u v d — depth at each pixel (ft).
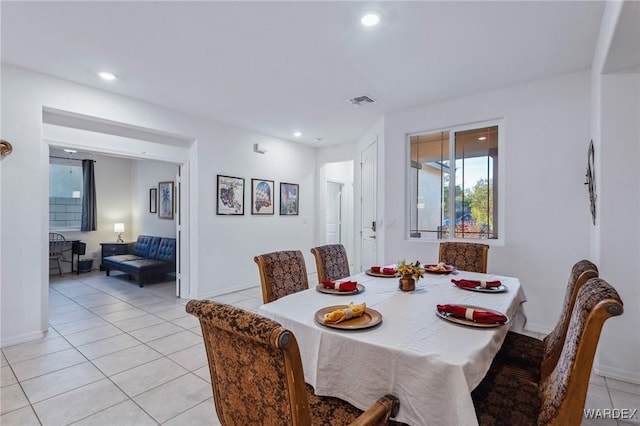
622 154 7.57
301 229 20.01
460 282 7.04
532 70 9.74
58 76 10.20
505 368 5.53
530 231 10.61
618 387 7.29
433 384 3.68
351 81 10.55
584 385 3.36
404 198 13.35
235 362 3.38
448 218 12.65
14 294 9.59
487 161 11.79
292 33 7.72
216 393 3.87
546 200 10.34
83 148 11.48
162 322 11.66
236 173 16.25
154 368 8.26
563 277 10.09
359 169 18.37
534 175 10.52
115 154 12.42
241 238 16.53
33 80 9.84
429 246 12.70
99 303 14.11
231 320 3.05
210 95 11.87
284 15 7.00
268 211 17.93
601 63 7.52
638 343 7.45
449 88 11.13
